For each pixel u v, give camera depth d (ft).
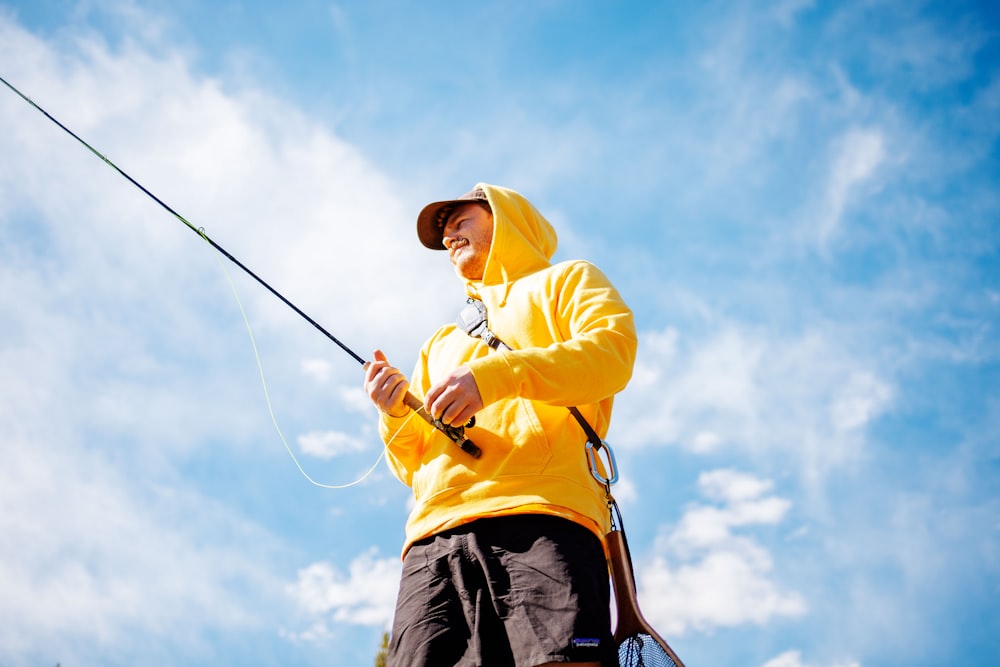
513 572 8.21
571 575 8.08
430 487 9.09
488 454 8.96
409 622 8.43
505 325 10.18
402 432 9.77
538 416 9.11
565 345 8.89
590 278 9.93
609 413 10.21
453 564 8.48
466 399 8.32
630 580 9.19
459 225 11.82
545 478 8.72
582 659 7.63
